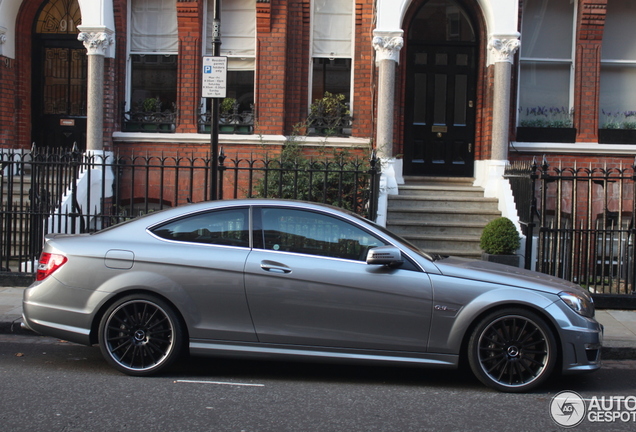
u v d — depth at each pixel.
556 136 12.55
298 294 5.41
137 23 13.02
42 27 13.31
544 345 5.37
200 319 5.46
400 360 5.38
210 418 4.62
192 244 5.59
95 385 5.36
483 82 12.50
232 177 12.43
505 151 11.63
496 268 5.84
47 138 13.37
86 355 6.41
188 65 12.63
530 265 8.97
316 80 13.16
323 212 5.69
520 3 12.45
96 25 12.00
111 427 4.41
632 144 12.55
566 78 12.87
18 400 4.95
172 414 4.68
